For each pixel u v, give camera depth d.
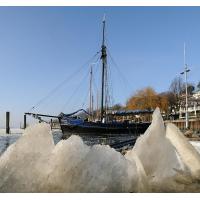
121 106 93.12
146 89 91.56
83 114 62.38
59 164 4.12
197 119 58.81
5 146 26.00
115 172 4.07
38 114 49.56
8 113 56.00
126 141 12.72
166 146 4.96
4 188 3.98
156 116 5.30
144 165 4.77
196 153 5.11
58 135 50.12
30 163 4.14
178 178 4.62
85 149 4.25
